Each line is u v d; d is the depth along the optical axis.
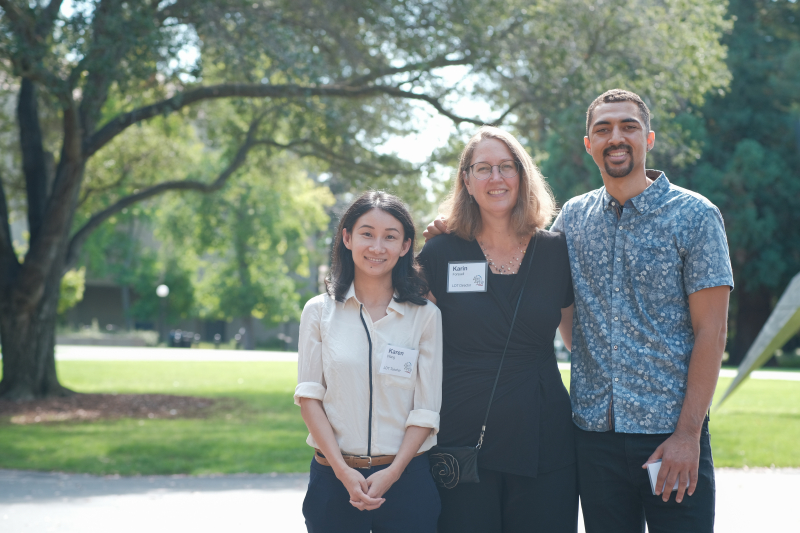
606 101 3.14
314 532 3.02
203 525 5.43
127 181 19.33
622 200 3.17
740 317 31.33
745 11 29.69
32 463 7.96
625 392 3.07
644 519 3.25
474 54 12.05
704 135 27.77
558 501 3.18
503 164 3.26
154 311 47.84
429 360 3.09
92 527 5.37
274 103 12.60
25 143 14.30
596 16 12.10
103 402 13.62
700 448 3.02
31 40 9.98
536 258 3.29
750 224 26.86
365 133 15.38
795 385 18.50
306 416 3.02
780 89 27.97
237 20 10.82
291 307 43.88
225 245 41.09
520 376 3.21
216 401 14.19
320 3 12.47
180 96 11.70
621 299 3.12
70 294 34.38
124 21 9.87
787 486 6.88
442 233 3.47
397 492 2.98
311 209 42.12
